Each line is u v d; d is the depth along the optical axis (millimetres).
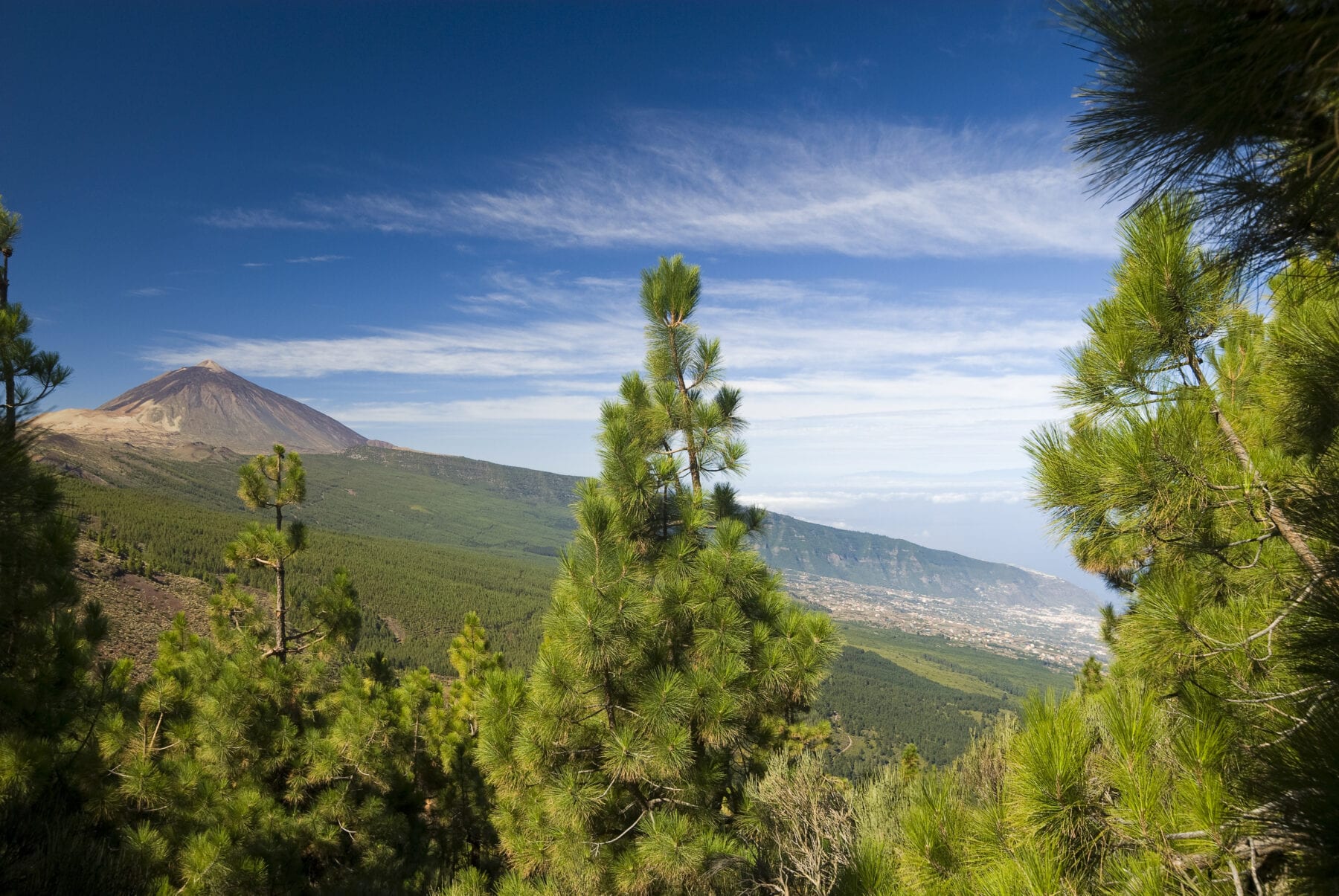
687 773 6828
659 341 9047
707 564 7156
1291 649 1688
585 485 7504
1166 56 1437
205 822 8375
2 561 3990
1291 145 1481
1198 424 3045
